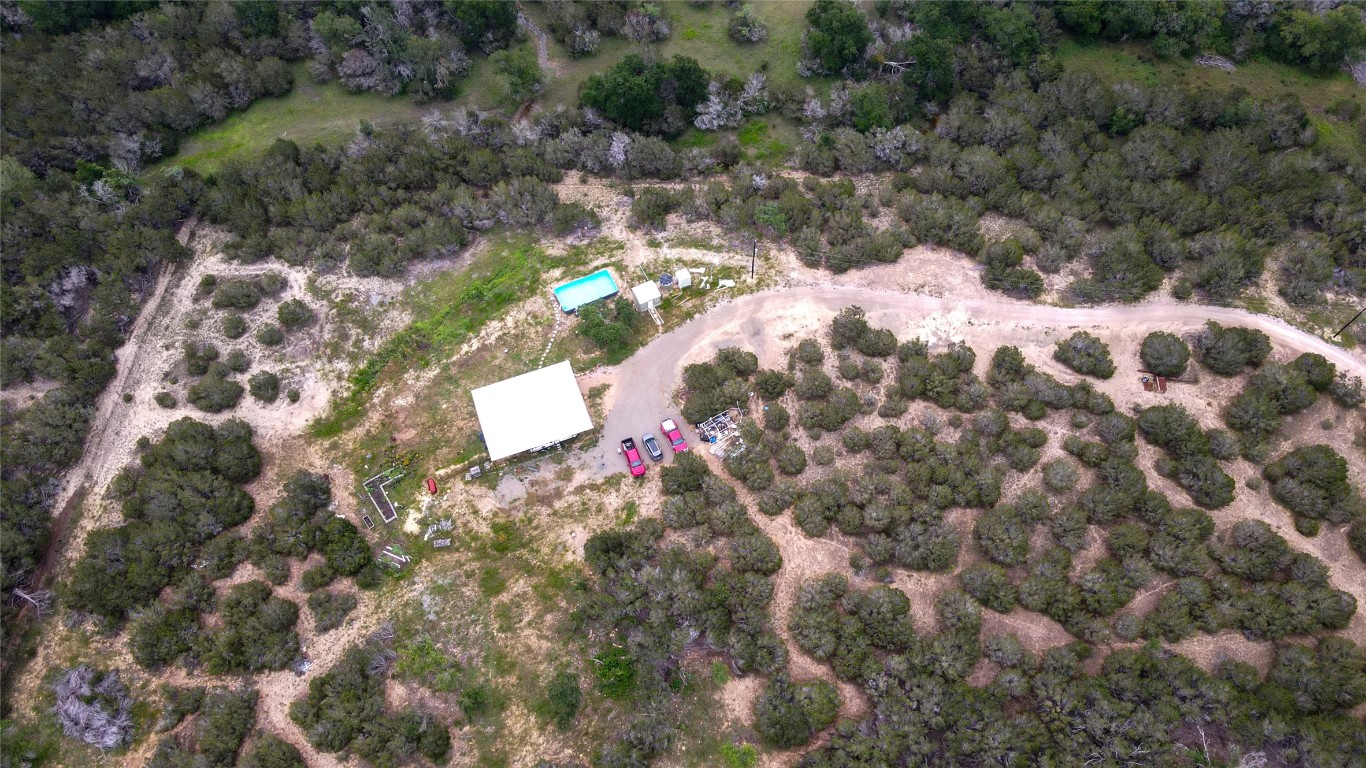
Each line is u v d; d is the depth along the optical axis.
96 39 91.31
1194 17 90.38
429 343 71.56
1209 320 68.31
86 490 63.88
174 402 68.00
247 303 73.12
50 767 52.12
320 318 73.19
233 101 90.44
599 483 62.91
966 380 66.56
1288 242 74.62
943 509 60.41
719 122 88.50
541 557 59.44
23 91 84.62
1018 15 90.62
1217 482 59.00
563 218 77.50
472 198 80.25
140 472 64.38
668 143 89.00
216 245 78.81
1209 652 54.19
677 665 54.22
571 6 95.31
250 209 78.12
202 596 57.06
